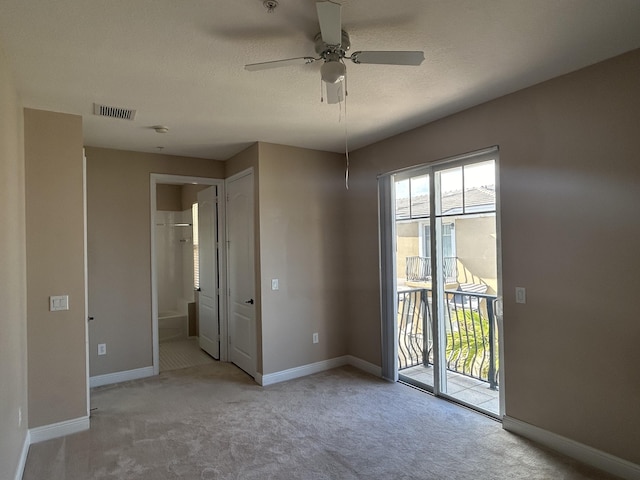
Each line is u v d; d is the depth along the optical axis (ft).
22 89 8.57
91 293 13.32
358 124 11.74
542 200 8.95
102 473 8.04
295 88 8.96
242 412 10.98
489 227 10.43
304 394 12.28
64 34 6.49
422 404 11.39
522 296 9.37
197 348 18.17
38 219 9.55
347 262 15.23
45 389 9.51
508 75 8.52
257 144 13.35
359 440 9.32
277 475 7.95
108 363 13.56
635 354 7.49
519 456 8.52
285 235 13.84
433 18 6.32
